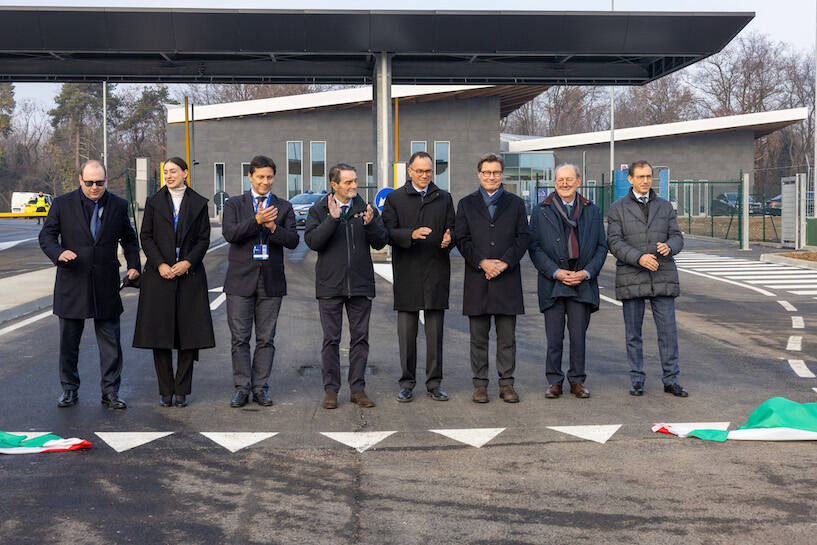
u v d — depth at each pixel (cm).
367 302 704
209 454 555
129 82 2595
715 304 1344
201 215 684
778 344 977
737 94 7500
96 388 761
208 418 653
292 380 799
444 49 2269
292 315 1214
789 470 513
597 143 5416
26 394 734
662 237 723
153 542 409
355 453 557
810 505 453
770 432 580
